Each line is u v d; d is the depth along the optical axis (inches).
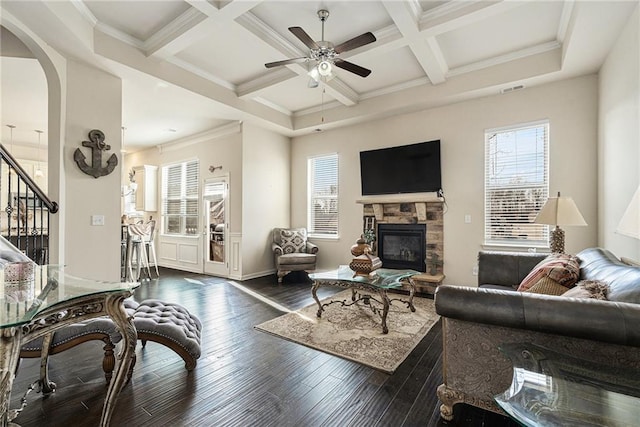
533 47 146.5
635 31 101.3
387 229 209.0
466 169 180.9
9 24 107.5
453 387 68.9
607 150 131.0
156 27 131.3
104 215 142.6
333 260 235.0
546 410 42.7
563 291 81.3
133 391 80.7
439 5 117.7
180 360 98.5
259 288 198.2
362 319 137.4
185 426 67.4
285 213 257.4
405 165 199.9
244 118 214.4
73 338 80.9
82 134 135.0
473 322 65.6
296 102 218.4
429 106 189.6
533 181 163.8
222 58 157.9
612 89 124.3
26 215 120.9
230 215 233.5
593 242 147.0
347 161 229.1
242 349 106.8
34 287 62.1
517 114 165.9
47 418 69.6
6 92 178.2
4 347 46.6
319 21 127.2
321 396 79.2
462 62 161.8
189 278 231.3
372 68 168.7
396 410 73.7
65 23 109.5
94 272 138.7
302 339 114.8
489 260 133.2
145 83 155.8
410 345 110.0
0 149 110.7
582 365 53.1
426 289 185.0
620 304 54.1
